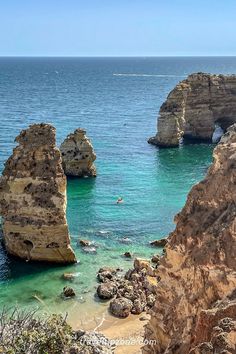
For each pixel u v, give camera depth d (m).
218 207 17.81
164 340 18.06
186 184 68.12
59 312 33.41
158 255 41.72
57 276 39.09
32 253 41.25
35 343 19.14
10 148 83.25
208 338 13.82
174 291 18.14
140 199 60.22
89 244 45.16
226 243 16.41
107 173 72.75
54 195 40.59
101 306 34.47
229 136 19.67
